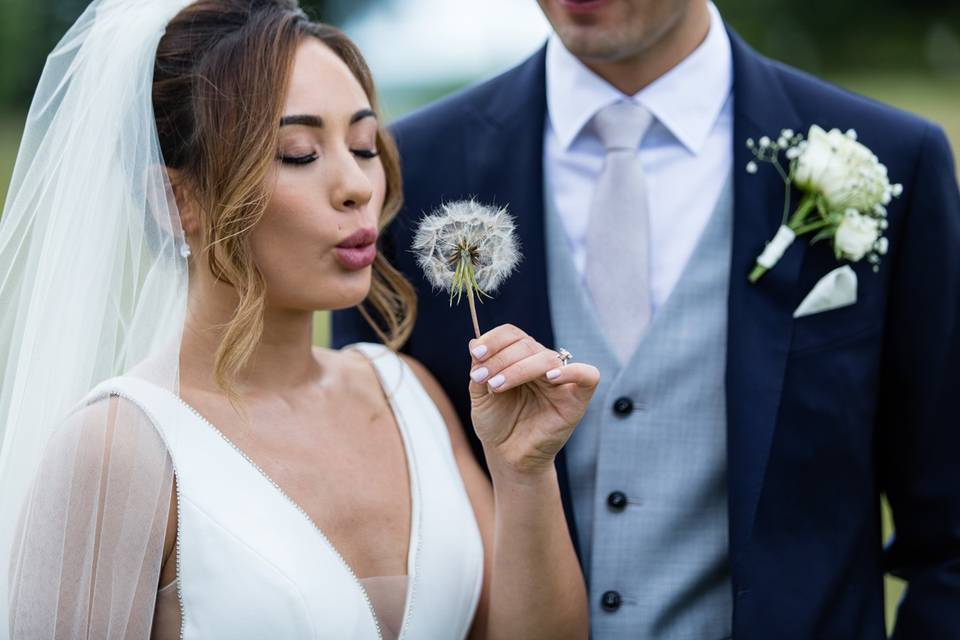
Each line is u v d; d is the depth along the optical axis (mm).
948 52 12359
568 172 2400
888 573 2529
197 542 1778
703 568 2252
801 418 2225
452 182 2422
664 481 2256
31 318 1820
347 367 2168
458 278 1828
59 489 1738
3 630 1746
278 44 1869
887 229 2283
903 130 2311
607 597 2250
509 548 1982
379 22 14203
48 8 11312
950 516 2334
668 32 2293
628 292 2311
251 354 1954
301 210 1866
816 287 2232
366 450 2051
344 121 1907
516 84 2477
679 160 2363
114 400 1798
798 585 2193
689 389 2262
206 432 1853
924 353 2295
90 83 1842
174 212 1845
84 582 1729
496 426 1921
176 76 1878
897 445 2381
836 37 12828
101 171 1826
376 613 1921
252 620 1765
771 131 2318
